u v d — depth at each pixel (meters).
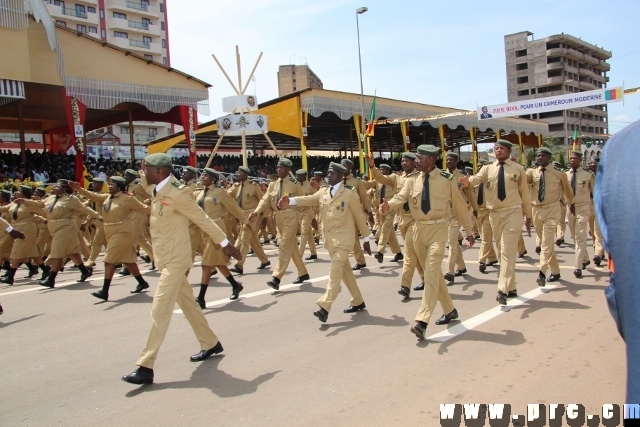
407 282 7.83
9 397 4.79
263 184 15.81
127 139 64.50
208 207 9.07
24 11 19.14
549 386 4.39
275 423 3.98
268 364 5.30
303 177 12.58
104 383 5.04
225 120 20.17
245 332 6.47
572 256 11.20
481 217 9.97
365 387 4.57
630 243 1.47
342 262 6.66
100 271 12.38
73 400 4.66
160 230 5.13
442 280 6.38
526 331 5.92
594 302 7.05
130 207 8.72
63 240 10.17
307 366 5.18
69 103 20.78
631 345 1.46
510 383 4.49
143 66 23.00
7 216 11.84
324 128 37.88
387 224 11.00
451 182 6.14
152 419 4.18
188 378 5.04
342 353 5.52
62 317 7.79
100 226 11.63
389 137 44.75
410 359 5.21
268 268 11.40
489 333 5.92
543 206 8.34
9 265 12.60
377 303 7.72
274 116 25.70
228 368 5.25
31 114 28.25
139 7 68.81
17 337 6.81
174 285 5.07
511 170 7.37
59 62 20.09
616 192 1.54
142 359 4.90
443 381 4.61
